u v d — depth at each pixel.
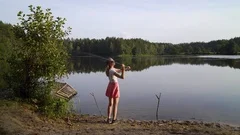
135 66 53.91
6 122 7.86
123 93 19.64
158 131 8.22
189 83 26.22
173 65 57.31
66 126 8.76
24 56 10.16
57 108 10.05
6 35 22.66
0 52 15.61
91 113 12.70
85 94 18.98
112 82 9.41
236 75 34.38
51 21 10.43
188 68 48.16
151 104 15.41
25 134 7.31
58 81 11.91
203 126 9.77
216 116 12.62
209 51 140.25
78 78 31.47
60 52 10.75
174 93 19.78
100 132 7.94
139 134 7.76
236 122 11.50
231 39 134.62
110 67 9.49
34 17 10.34
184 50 141.38
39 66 10.30
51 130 7.96
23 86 10.37
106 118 10.52
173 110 13.86
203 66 52.81
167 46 141.75
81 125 9.06
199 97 18.05
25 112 9.05
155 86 23.88
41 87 10.54
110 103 9.48
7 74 10.80
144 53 124.56
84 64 61.25
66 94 16.69
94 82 27.30
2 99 10.00
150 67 51.28
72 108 12.23
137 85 24.61
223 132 8.30
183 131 8.25
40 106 9.96
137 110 13.69
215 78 30.95
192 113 13.24
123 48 104.25
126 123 9.82
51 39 10.48
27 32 10.31
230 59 79.94
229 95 18.94
